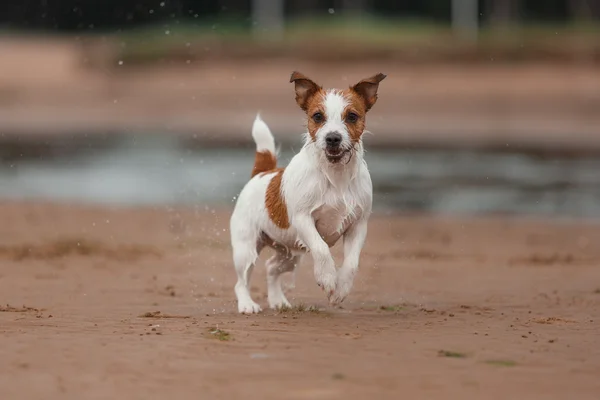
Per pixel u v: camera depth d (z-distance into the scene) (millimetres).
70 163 26438
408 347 6484
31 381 5367
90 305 8805
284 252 8805
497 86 45375
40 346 6332
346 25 64062
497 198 19719
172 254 12898
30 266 11602
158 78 50031
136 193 20281
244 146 31203
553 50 48906
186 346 6383
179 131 36594
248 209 8508
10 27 83125
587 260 12688
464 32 59344
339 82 48562
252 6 78312
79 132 36406
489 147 30531
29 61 58688
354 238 8023
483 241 14625
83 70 53469
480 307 8750
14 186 21453
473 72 47906
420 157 27406
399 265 12094
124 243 13867
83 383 5340
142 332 6969
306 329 7199
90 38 63469
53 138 34125
